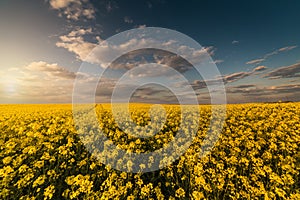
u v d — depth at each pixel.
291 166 5.29
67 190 4.36
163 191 5.27
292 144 7.08
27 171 4.95
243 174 5.38
